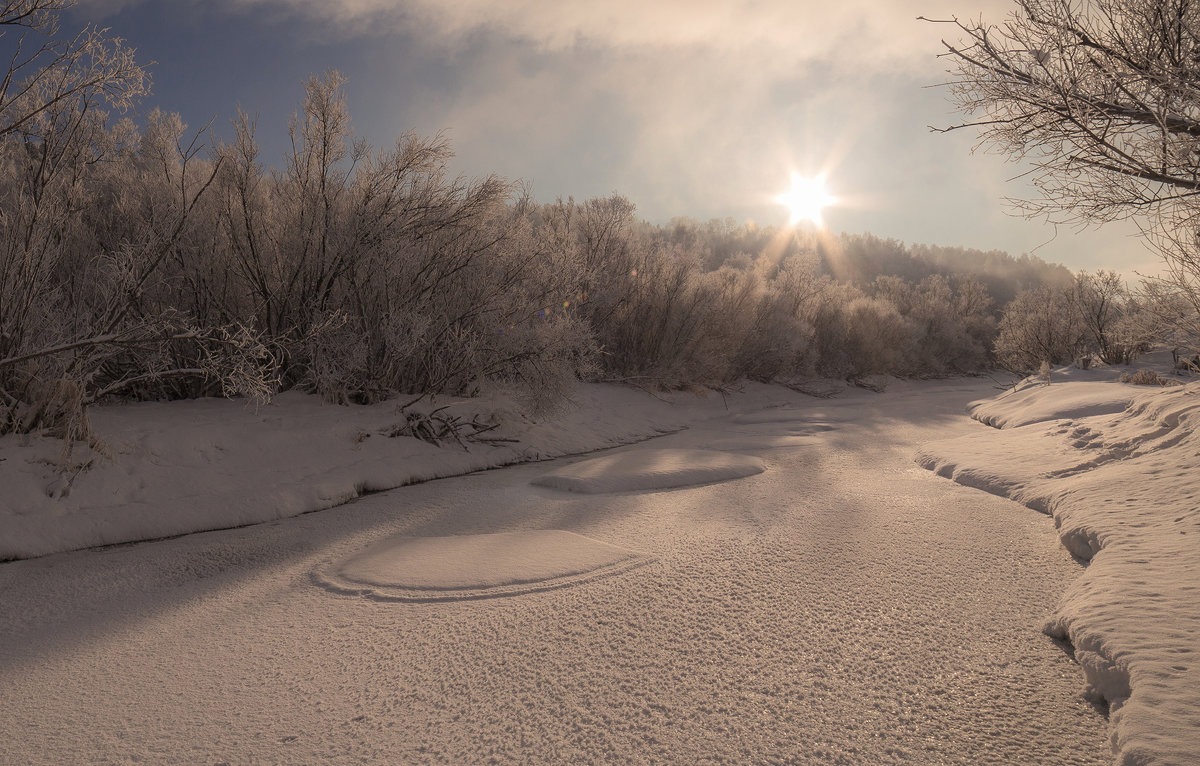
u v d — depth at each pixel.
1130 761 2.18
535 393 11.31
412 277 10.60
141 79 6.81
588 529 5.76
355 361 9.84
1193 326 6.36
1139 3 3.77
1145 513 4.81
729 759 2.46
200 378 9.71
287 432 8.41
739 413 17.62
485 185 11.09
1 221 7.12
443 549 5.20
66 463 6.39
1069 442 8.27
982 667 3.17
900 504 6.43
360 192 10.55
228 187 9.87
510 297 11.24
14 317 6.91
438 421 10.22
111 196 10.16
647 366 17.83
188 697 3.11
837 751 2.50
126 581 4.86
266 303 9.92
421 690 3.07
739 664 3.21
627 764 2.45
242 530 6.29
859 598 4.02
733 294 21.09
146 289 8.70
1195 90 3.65
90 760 2.61
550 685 3.06
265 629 3.90
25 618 4.21
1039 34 3.94
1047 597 4.03
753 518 5.96
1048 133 4.21
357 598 4.30
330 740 2.69
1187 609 3.17
